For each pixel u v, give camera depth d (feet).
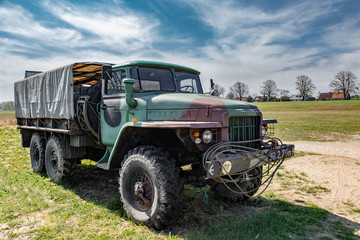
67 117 15.98
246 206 13.88
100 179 18.93
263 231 10.59
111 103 14.40
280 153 12.37
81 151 17.56
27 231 10.77
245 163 10.79
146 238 10.05
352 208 13.55
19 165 23.35
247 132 12.18
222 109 11.02
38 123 20.44
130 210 11.70
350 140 37.91
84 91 16.19
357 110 117.19
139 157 11.26
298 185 17.44
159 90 14.06
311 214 12.65
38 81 19.77
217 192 14.53
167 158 11.07
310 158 25.58
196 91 15.84
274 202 14.30
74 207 13.26
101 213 12.50
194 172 12.42
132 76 13.64
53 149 18.06
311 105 164.04
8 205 13.43
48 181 18.17
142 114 12.71
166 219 10.44
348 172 20.43
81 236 10.34
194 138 10.37
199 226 11.22
